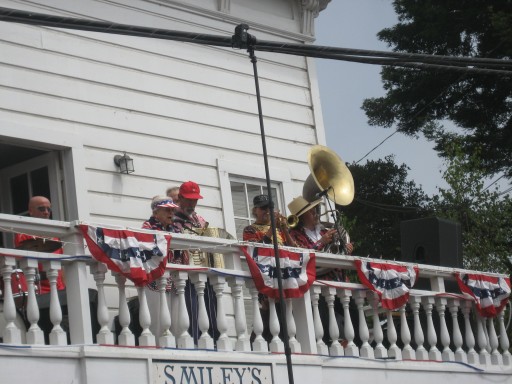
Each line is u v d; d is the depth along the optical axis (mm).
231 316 17078
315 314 14781
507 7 34719
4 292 11648
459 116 35688
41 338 11797
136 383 12336
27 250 11984
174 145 17312
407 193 42031
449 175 29672
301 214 15766
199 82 18016
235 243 13852
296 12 19984
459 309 17844
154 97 17250
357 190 41969
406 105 36344
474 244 28797
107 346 12211
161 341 12852
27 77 15641
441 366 16297
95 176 16062
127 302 13742
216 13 18484
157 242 12789
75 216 15664
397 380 15555
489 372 17078
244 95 18672
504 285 17672
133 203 16438
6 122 15172
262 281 13922
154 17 17562
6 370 11320
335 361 14789
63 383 11773
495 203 29172
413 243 18000
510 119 35188
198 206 17406
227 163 17969
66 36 16297
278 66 19422
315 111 19734
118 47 16969
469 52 35656
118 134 16562
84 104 16234
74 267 12289
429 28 35094
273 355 13969
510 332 25047
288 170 18953
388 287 15711
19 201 16219
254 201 15328
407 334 15961
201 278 13430
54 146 15734
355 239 40094
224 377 13289
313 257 14609
